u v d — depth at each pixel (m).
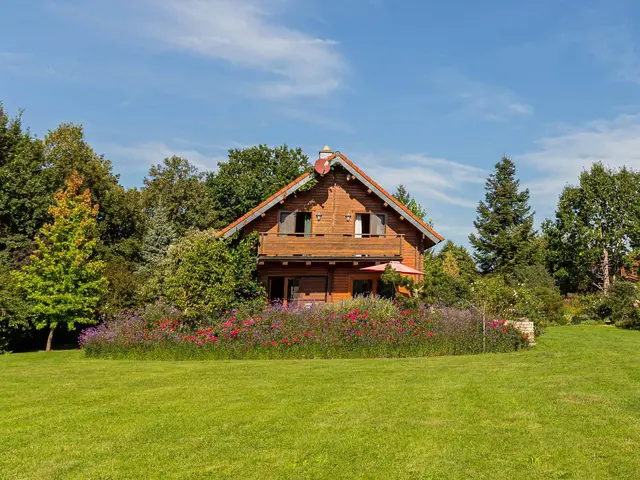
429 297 21.00
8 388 10.80
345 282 26.30
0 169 30.77
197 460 6.39
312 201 26.52
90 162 38.53
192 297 21.02
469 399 8.98
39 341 27.78
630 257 47.50
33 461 6.42
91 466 6.25
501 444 6.80
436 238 26.22
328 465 6.21
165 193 50.88
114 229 40.31
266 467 6.17
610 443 6.79
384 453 6.55
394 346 15.68
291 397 9.32
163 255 41.16
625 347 16.83
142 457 6.51
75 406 9.02
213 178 51.22
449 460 6.32
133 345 16.48
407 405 8.64
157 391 10.06
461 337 16.19
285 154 49.75
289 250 24.92
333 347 15.59
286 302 25.44
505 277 46.97
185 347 15.99
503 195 63.03
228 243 24.72
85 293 24.95
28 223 31.48
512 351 16.27
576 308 36.59
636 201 49.22
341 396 9.32
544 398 8.98
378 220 26.75
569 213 50.94
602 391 9.43
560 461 6.26
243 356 15.62
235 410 8.51
